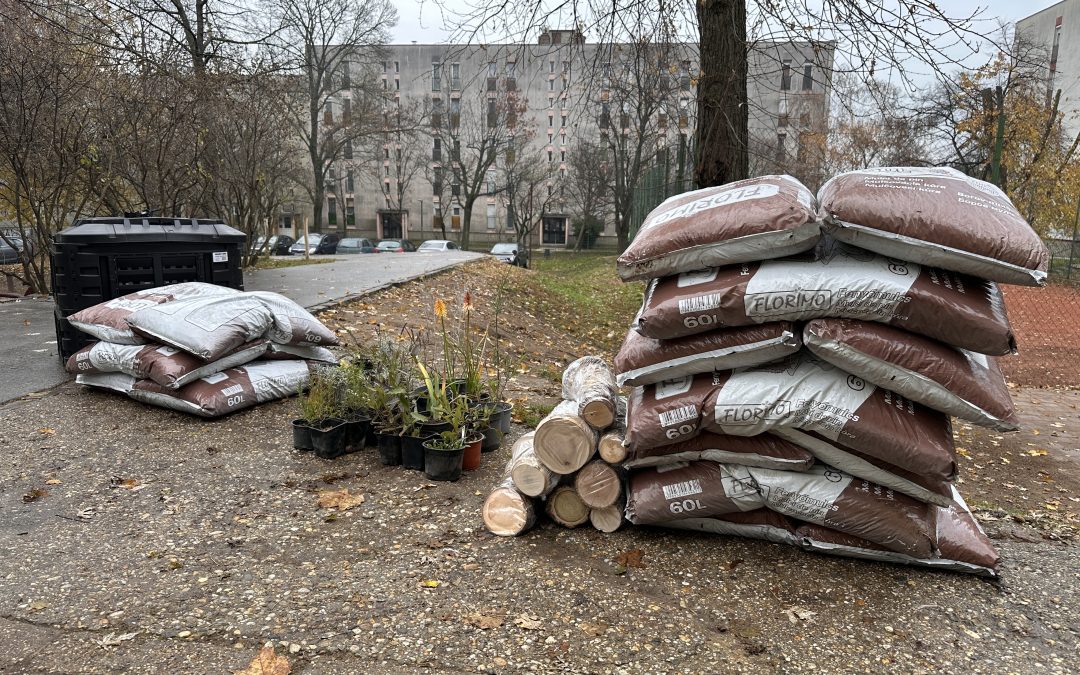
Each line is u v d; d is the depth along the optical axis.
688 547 3.42
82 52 12.50
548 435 3.46
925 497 3.13
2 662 2.50
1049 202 24.81
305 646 2.60
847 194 3.02
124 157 13.19
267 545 3.38
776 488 3.22
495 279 15.79
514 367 7.80
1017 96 22.38
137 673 2.45
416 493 3.99
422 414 4.55
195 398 5.11
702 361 3.25
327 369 5.30
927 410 3.14
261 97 16.78
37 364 6.66
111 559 3.24
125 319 5.49
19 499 3.87
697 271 3.33
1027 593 3.15
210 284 6.17
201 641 2.63
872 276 2.98
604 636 2.70
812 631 2.77
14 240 16.88
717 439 3.29
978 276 2.96
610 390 3.80
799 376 3.16
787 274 3.08
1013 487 5.66
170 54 14.58
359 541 3.43
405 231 61.84
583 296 17.50
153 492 3.98
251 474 4.24
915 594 3.06
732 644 2.67
